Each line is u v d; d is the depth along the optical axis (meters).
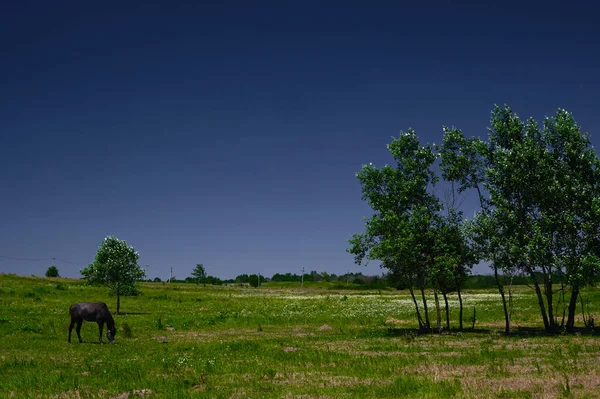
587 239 30.64
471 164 34.94
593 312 47.19
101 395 12.88
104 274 52.53
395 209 34.53
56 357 21.77
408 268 33.88
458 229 34.28
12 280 91.50
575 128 31.81
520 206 32.75
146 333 34.38
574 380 12.91
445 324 41.69
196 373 16.47
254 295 94.00
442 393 11.88
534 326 38.56
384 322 43.16
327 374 15.66
